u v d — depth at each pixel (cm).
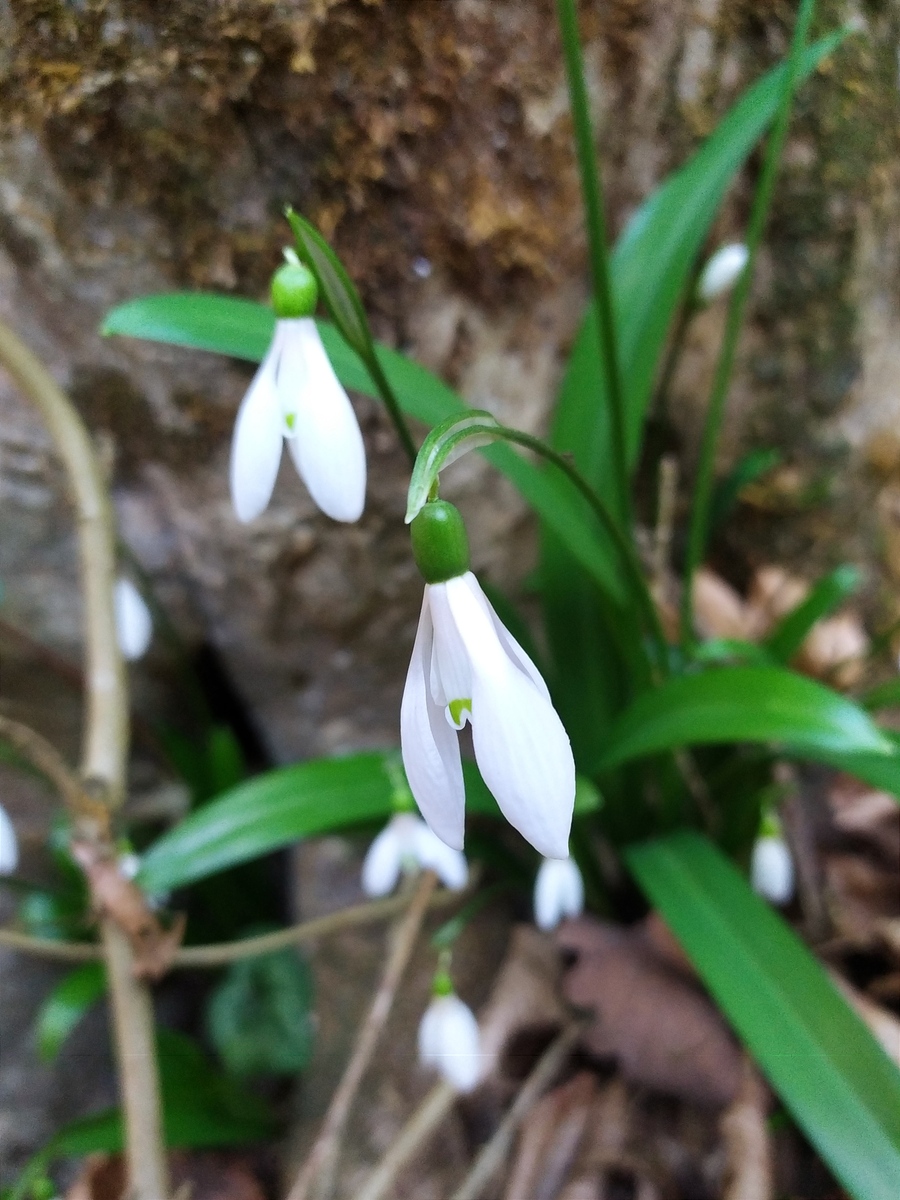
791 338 18
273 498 17
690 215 13
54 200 14
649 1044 14
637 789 16
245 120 13
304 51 12
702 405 19
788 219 17
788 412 19
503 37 13
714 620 20
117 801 13
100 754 14
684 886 13
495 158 14
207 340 11
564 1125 14
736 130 13
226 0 12
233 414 16
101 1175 15
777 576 21
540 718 7
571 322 17
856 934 15
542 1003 16
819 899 16
